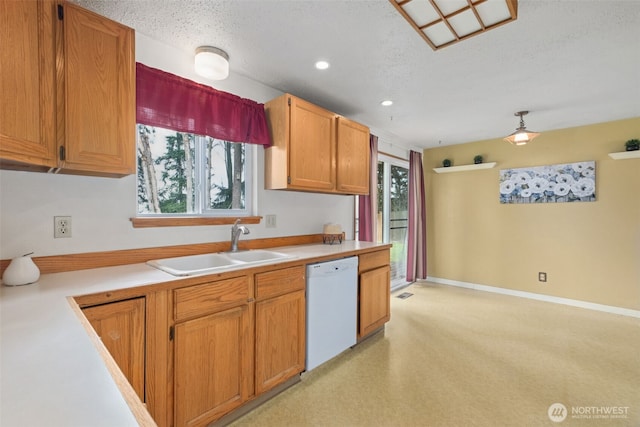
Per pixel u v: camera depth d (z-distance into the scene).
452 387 1.94
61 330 0.79
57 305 0.99
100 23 1.32
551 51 1.92
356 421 1.63
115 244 1.66
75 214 1.53
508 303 3.67
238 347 1.61
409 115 3.18
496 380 2.02
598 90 2.53
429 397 1.84
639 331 2.82
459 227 4.50
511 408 1.73
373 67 2.15
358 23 1.65
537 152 3.83
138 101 1.68
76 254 1.53
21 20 1.06
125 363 1.22
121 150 1.40
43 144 1.14
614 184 3.33
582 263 3.54
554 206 3.71
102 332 1.16
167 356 1.33
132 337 1.24
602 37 1.76
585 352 2.41
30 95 1.09
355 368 2.18
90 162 1.29
